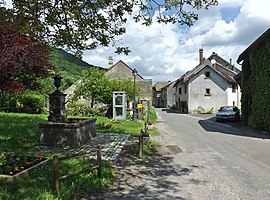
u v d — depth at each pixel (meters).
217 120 23.55
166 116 31.14
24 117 18.72
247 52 18.31
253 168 7.25
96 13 7.35
